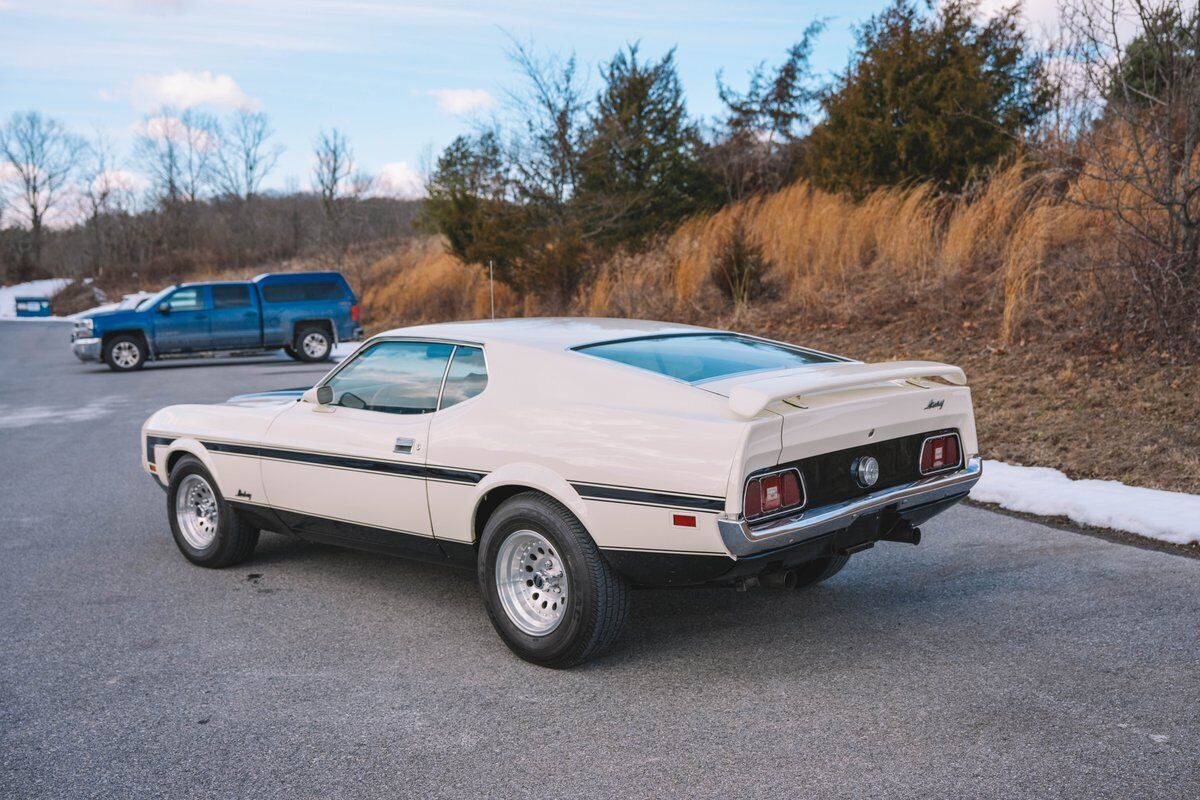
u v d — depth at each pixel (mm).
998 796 2883
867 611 4633
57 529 6758
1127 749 3156
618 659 4121
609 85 21000
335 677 3990
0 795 3064
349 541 5023
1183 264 9039
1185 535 5508
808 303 13734
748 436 3467
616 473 3734
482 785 3059
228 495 5492
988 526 6117
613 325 4836
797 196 16641
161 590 5273
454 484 4297
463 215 22344
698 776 3070
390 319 25625
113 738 3457
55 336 36031
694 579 3750
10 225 87312
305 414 5105
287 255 65812
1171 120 9422
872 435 3977
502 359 4301
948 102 14172
